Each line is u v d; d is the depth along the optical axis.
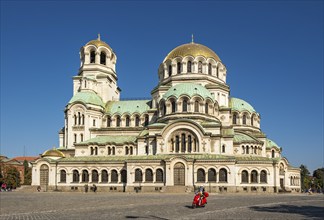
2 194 90.69
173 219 34.66
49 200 64.25
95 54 138.25
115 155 116.12
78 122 124.75
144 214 39.12
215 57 131.12
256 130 127.12
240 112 125.44
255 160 102.06
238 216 37.31
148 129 111.31
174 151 106.44
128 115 128.62
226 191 99.25
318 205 52.78
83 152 117.62
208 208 47.00
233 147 110.75
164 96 116.06
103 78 135.88
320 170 199.88
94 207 48.50
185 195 82.12
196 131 105.38
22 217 36.16
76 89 135.88
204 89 116.19
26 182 184.00
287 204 54.53
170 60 129.88
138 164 104.25
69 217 35.97
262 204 54.09
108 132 125.62
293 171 128.88
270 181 100.81
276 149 130.38
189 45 131.50
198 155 104.06
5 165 175.62
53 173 111.62
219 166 100.69
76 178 110.81
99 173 108.94
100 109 127.94
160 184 101.88
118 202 58.47
